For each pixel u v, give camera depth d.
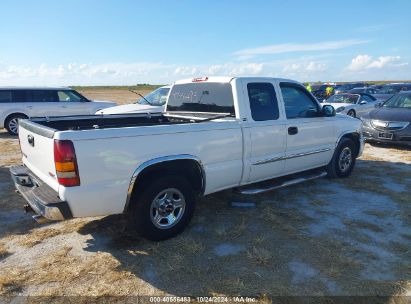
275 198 5.46
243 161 4.63
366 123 9.89
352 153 6.73
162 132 3.79
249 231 4.29
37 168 3.90
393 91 19.83
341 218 4.69
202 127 4.14
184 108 5.62
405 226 4.45
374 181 6.41
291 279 3.29
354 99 15.49
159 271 3.43
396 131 9.20
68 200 3.27
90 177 3.35
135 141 3.59
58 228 4.39
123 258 3.67
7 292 3.09
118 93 58.50
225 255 3.72
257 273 3.39
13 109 12.69
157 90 11.69
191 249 3.84
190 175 4.28
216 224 4.49
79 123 5.11
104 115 5.38
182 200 4.10
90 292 3.10
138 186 3.83
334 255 3.72
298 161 5.50
